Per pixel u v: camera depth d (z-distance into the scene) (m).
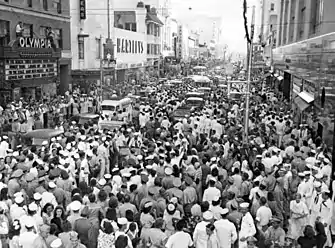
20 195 11.05
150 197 11.91
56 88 39.03
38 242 9.00
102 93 37.94
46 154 15.37
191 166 14.26
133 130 20.56
